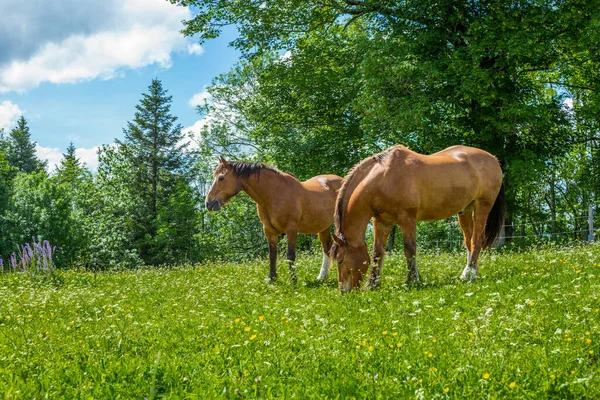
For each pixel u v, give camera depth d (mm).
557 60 21969
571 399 3523
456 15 21047
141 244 46938
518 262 10586
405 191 9070
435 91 21219
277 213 11234
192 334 5891
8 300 9609
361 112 23766
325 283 10500
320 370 4328
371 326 5820
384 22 23188
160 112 55562
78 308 8445
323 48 27203
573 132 24922
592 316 5273
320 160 27344
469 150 10336
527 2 20516
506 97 19672
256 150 41906
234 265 15898
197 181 56812
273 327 5969
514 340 4754
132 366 4578
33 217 40125
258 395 3842
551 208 39750
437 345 4805
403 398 3619
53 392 3949
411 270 9211
